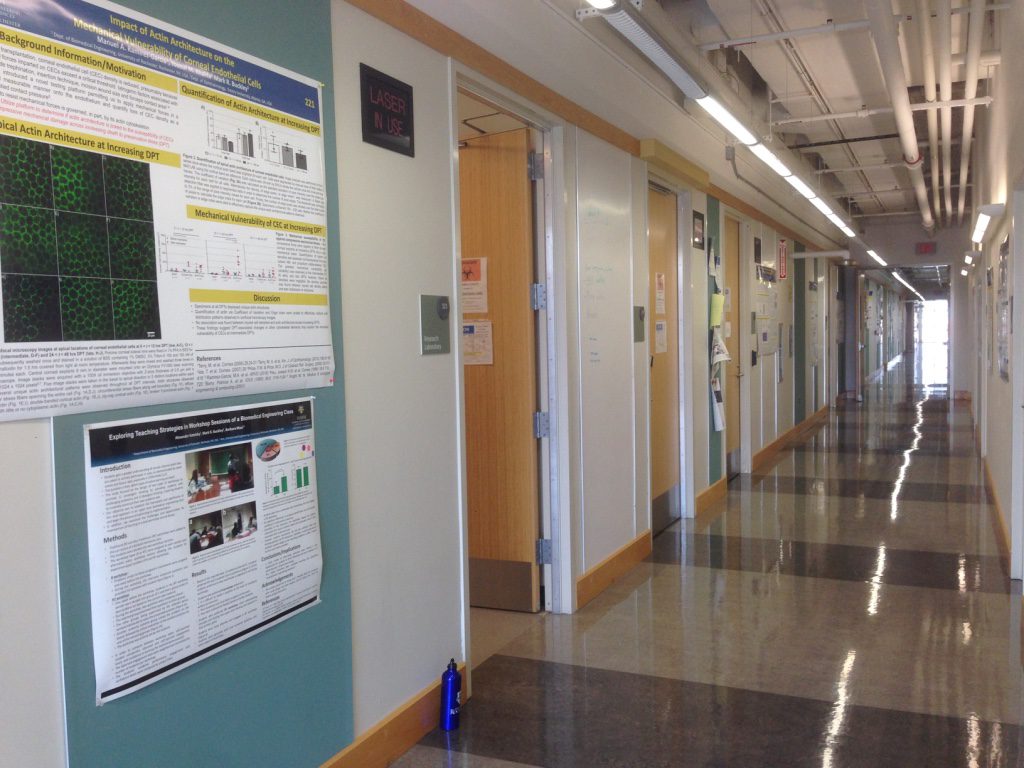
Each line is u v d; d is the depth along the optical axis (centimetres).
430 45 293
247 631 212
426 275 292
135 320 179
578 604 423
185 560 193
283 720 227
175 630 190
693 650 365
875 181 1121
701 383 643
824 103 701
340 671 249
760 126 507
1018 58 416
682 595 441
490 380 416
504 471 418
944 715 297
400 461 278
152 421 184
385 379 269
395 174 274
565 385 406
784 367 985
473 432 422
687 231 607
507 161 405
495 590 425
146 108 182
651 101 468
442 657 306
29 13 157
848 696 315
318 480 237
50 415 162
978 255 1019
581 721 300
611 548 468
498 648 372
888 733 285
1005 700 308
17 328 156
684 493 618
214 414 200
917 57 596
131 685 180
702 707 309
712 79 404
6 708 156
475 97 344
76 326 167
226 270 203
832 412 1334
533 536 414
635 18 302
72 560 168
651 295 557
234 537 207
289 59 225
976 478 745
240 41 208
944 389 1748
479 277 414
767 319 891
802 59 591
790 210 896
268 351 216
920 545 530
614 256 468
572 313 416
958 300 1501
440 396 302
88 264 169
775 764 267
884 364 2603
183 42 191
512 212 405
